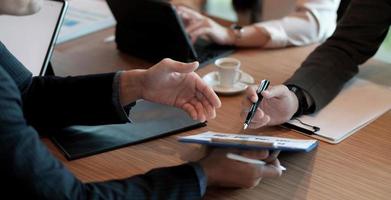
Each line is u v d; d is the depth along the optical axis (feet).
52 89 3.95
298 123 4.02
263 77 4.93
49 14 4.94
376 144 3.74
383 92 4.50
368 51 4.81
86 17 6.73
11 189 2.56
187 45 5.26
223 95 4.59
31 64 4.78
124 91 3.84
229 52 5.66
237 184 3.16
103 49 5.89
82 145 3.78
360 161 3.53
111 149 3.73
